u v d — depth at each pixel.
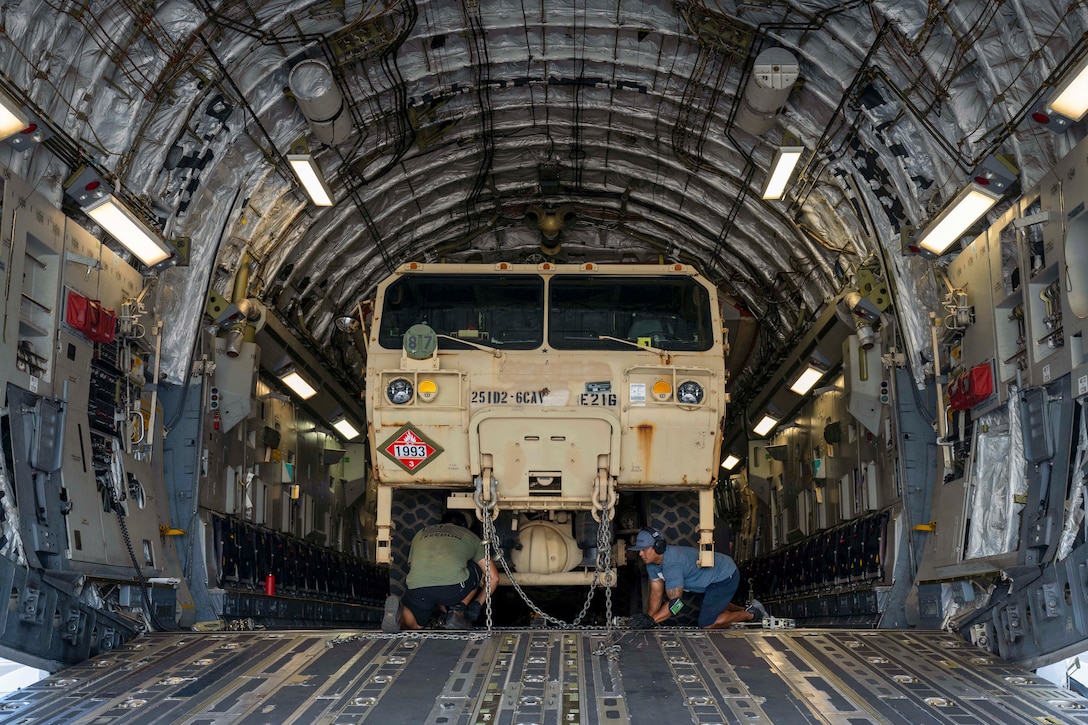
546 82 13.09
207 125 11.17
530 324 10.28
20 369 8.07
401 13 11.32
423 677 6.66
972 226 9.62
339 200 14.17
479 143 15.02
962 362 10.15
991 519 9.30
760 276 16.83
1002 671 6.91
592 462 9.68
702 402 9.71
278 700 6.06
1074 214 7.68
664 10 11.61
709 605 10.21
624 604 12.04
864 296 12.37
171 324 11.75
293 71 11.23
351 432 19.22
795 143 12.43
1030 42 8.15
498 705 5.89
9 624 6.71
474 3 11.48
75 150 8.81
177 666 7.23
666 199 16.56
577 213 17.55
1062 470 7.64
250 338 13.09
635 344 10.09
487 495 9.57
